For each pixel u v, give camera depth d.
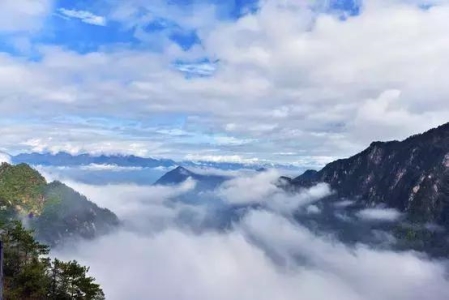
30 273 83.44
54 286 88.31
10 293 79.94
